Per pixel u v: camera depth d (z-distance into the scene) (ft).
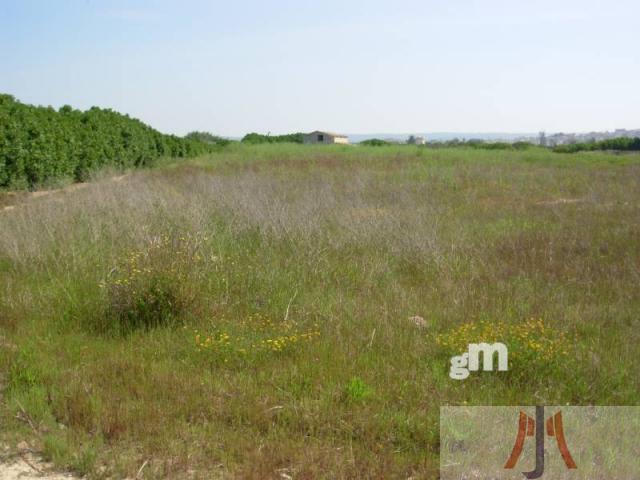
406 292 24.50
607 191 55.52
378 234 31.96
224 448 13.38
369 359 18.08
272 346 18.56
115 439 13.73
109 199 37.68
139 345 19.15
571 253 31.12
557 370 17.06
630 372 17.28
